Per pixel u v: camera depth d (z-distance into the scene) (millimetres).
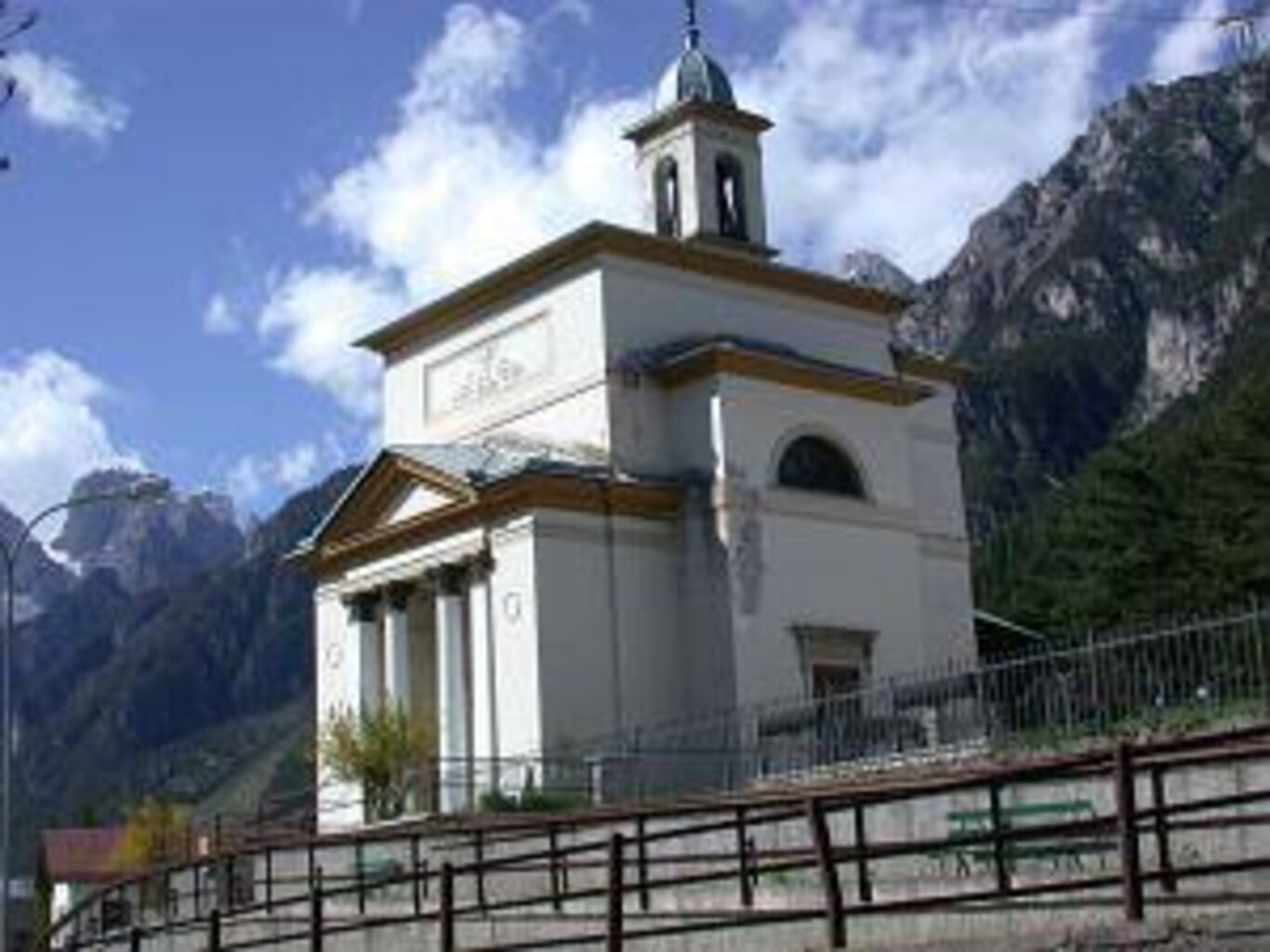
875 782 15375
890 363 55031
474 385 52469
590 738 44844
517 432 50781
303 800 59812
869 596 49188
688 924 17234
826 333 53406
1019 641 59812
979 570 110812
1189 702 29766
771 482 48031
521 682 45656
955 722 35344
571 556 46281
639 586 47156
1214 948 11211
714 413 47656
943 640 54812
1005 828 15547
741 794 19688
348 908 30922
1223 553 69438
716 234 55781
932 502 56062
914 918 18500
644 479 47500
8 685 38875
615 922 16312
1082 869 20969
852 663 48375
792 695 46312
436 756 46562
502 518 46969
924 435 56531
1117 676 31344
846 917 15023
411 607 51094
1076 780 21812
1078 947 11672
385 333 54906
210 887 37938
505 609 46500
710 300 51000
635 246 49531
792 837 25469
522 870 24297
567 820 18391
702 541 47438
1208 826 15602
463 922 23312
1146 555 73500
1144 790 22656
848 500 49406
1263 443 71750
